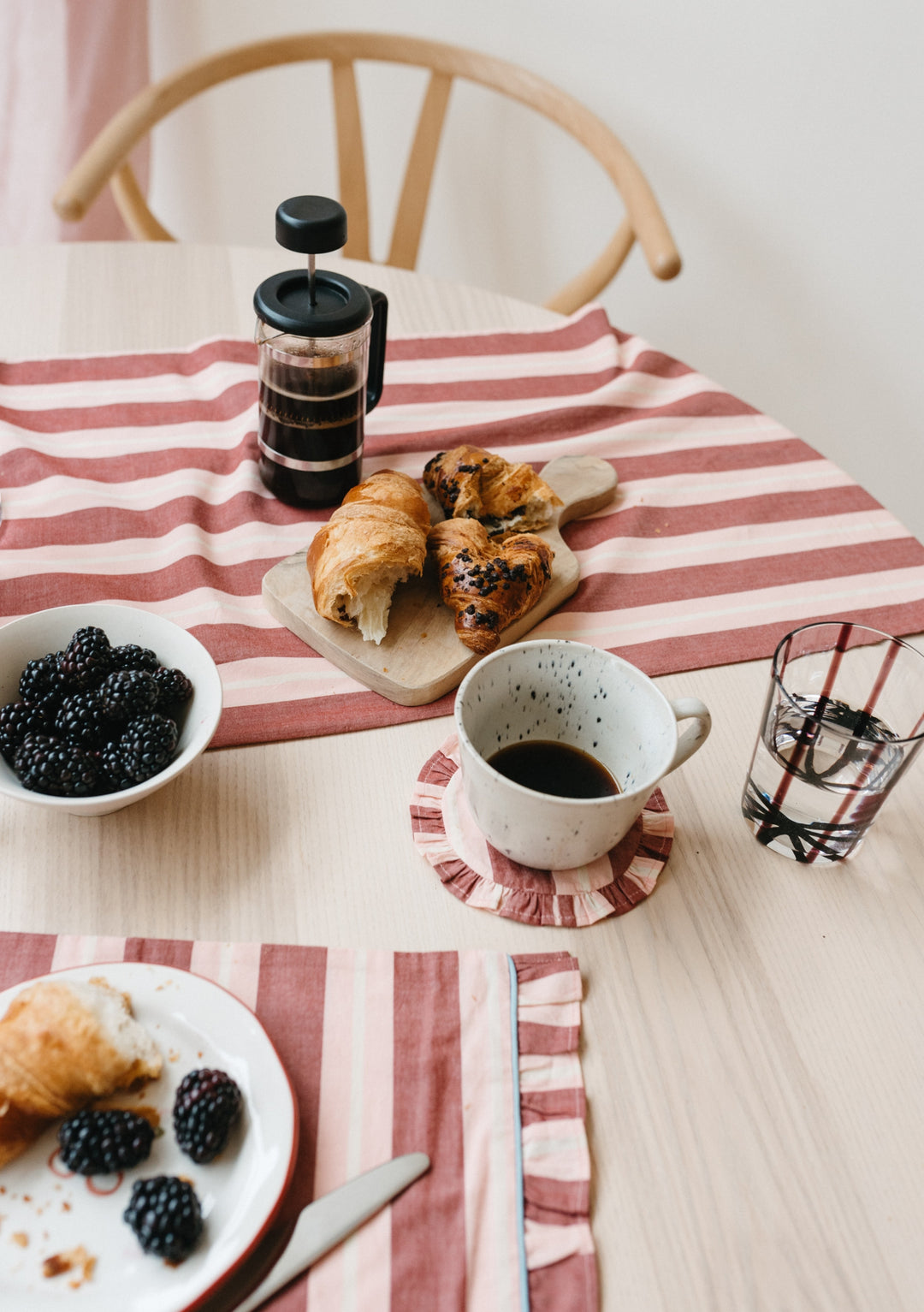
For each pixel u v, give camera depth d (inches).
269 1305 18.5
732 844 27.6
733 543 37.3
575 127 56.5
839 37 62.3
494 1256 19.4
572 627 33.4
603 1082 22.4
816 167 67.6
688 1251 20.0
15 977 22.6
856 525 38.7
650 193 53.4
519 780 26.1
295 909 24.9
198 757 28.1
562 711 26.9
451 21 68.3
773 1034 23.6
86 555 33.8
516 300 48.3
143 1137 19.2
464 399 42.5
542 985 23.6
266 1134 19.7
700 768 29.4
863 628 27.8
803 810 26.6
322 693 30.4
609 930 25.2
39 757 24.0
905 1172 21.5
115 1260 18.3
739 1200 20.8
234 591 33.5
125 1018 20.3
